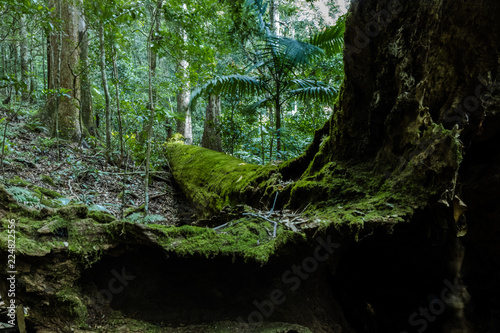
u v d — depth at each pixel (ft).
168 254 5.86
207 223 8.90
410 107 6.98
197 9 15.21
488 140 7.44
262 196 9.93
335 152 8.64
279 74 15.98
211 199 13.35
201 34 16.10
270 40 15.30
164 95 24.54
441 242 7.26
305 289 7.23
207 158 17.44
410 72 7.13
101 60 17.48
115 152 19.25
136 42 36.40
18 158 14.33
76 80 20.77
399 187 6.78
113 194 15.46
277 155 16.19
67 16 20.01
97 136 22.97
